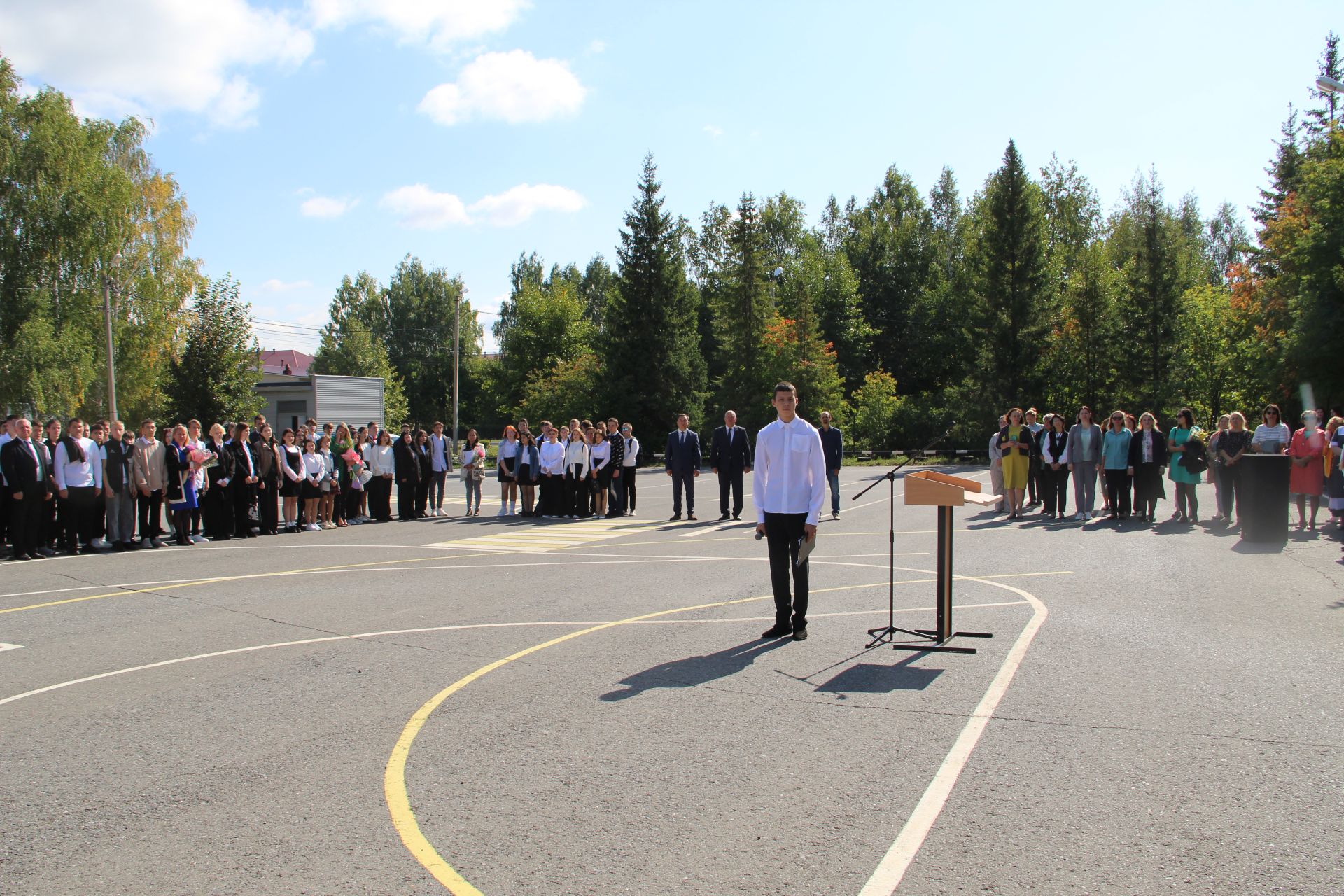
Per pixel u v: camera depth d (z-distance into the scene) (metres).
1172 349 49.28
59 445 13.96
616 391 55.91
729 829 3.85
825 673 6.35
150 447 14.82
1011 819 3.92
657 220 56.66
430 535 16.41
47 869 3.58
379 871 3.52
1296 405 35.06
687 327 57.84
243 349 32.06
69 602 9.64
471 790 4.33
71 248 38.12
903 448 55.09
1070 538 13.98
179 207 42.16
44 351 34.91
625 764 4.63
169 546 14.93
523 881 3.41
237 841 3.81
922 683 6.05
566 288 78.62
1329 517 16.44
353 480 18.86
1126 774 4.43
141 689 6.21
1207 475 29.72
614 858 3.59
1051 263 56.56
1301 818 3.90
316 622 8.39
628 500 20.05
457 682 6.23
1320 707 5.44
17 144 37.44
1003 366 52.16
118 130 41.75
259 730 5.27
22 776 4.61
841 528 16.17
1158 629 7.58
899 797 4.18
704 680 6.21
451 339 96.81
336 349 78.69
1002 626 7.79
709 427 58.09
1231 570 10.66
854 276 66.94
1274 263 41.06
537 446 20.02
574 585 10.37
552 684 6.16
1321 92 48.84
